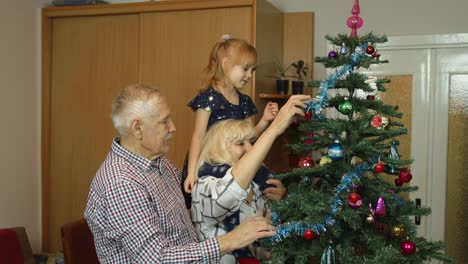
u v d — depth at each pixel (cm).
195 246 127
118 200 127
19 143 283
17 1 279
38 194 299
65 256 200
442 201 281
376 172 125
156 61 267
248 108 211
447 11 271
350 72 130
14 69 278
